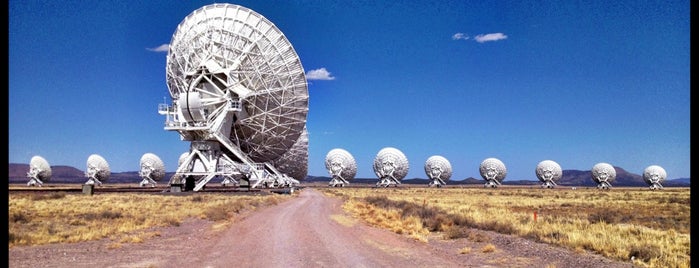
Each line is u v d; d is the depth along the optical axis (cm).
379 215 3622
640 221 3516
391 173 14338
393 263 1742
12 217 2836
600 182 16162
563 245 2202
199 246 2081
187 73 6850
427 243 2294
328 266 1653
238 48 6906
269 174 8738
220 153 7094
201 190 7288
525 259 1870
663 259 1812
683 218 3753
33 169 12025
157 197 5791
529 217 3575
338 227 2906
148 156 13188
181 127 6688
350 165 14838
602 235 2470
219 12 6962
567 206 5262
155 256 1819
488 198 7075
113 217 3173
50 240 2120
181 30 7050
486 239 2388
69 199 5188
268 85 7081
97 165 12600
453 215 3438
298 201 5878
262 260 1747
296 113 7450
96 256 1800
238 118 7188
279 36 7019
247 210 4175
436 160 15650
